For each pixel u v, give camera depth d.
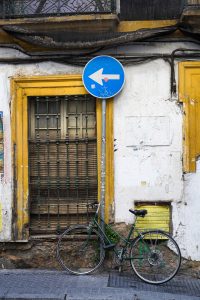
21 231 7.70
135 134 7.58
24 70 7.70
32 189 7.81
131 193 7.58
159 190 7.56
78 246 7.65
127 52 7.58
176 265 7.24
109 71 7.36
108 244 7.43
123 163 7.59
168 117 7.54
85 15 7.27
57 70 7.67
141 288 6.88
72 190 7.77
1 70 7.71
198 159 7.51
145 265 7.26
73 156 7.76
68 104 7.79
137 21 7.62
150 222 7.57
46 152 7.79
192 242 7.50
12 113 7.70
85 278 7.26
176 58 7.52
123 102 7.59
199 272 7.47
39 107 7.80
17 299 6.42
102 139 7.43
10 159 7.70
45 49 7.64
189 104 7.50
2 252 7.73
